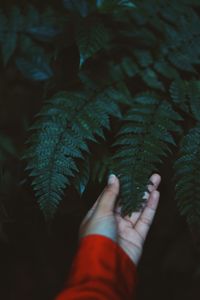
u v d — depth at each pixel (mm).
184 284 1851
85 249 722
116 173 809
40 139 818
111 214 771
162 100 885
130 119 850
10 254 1783
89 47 863
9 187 952
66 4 998
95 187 923
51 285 1803
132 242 787
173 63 952
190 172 811
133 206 772
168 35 991
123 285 696
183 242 1637
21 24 1052
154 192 815
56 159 801
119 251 738
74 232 1654
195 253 1631
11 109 1354
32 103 1278
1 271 1804
